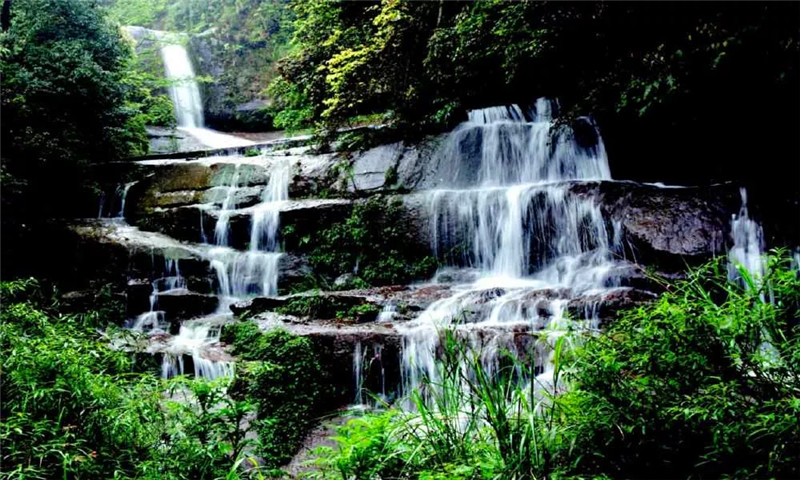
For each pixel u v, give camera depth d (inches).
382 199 367.6
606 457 108.0
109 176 444.1
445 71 402.0
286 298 299.1
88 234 374.6
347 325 262.1
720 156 323.9
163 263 358.6
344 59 426.0
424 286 316.8
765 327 105.6
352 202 372.2
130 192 430.6
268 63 811.4
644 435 106.0
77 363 151.1
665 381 106.9
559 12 298.0
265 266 355.6
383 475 116.3
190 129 740.0
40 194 398.6
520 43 330.6
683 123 313.9
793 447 91.5
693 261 259.6
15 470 120.9
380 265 346.6
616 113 327.0
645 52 287.3
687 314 109.3
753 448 97.4
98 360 184.5
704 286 235.5
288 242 372.5
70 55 428.1
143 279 351.6
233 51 821.2
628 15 277.9
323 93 477.7
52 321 260.2
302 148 470.9
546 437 109.7
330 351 243.9
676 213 278.8
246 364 231.8
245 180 420.8
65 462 124.4
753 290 108.6
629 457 107.5
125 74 535.5
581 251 306.7
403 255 350.3
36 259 370.0
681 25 261.9
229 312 322.3
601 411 108.0
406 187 382.6
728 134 310.8
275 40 829.8
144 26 943.7
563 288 269.0
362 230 357.1
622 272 265.6
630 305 233.0
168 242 376.8
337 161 412.2
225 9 885.8
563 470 105.0
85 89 430.9
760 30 231.9
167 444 144.3
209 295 328.2
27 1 439.5
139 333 284.8
